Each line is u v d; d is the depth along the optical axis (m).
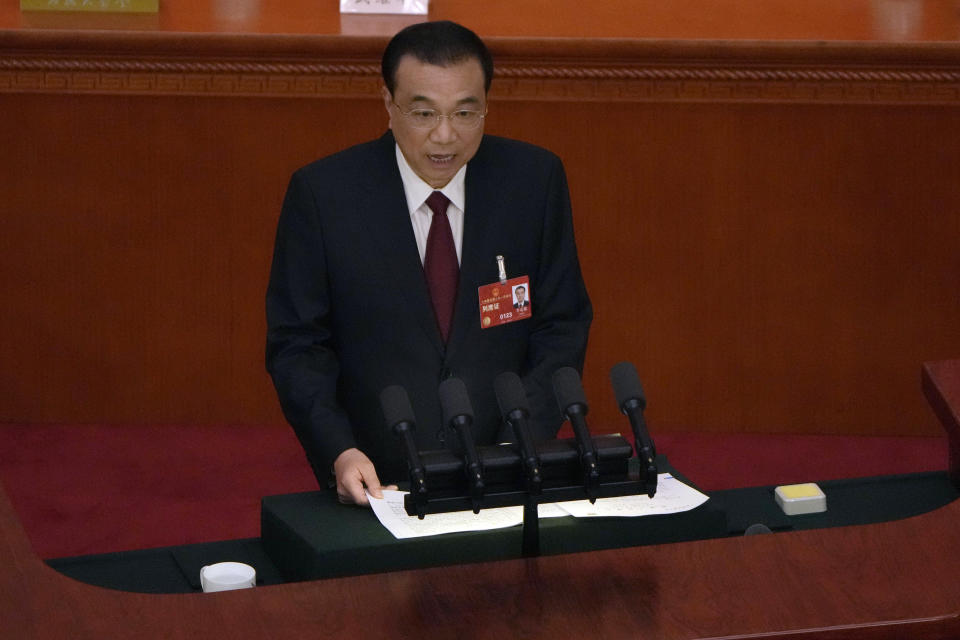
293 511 9.27
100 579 9.21
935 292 18.75
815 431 19.30
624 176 18.41
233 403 19.22
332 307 11.05
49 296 18.73
